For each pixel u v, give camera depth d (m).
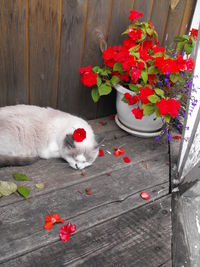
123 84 0.85
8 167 0.71
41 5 0.69
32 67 0.77
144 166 0.80
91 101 0.92
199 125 0.67
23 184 0.67
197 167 0.64
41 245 0.55
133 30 0.78
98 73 0.82
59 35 0.76
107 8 0.79
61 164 0.75
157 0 0.86
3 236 0.55
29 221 0.59
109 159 0.80
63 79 0.84
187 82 0.78
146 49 0.82
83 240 0.57
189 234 0.63
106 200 0.67
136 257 0.56
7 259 0.51
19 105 0.76
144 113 0.75
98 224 0.61
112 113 0.99
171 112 0.70
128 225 0.62
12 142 0.68
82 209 0.63
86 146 0.70
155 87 0.80
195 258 0.58
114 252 0.56
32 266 0.51
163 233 0.62
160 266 0.55
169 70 0.72
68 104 0.90
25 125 0.70
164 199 0.71
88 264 0.53
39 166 0.73
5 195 0.62
